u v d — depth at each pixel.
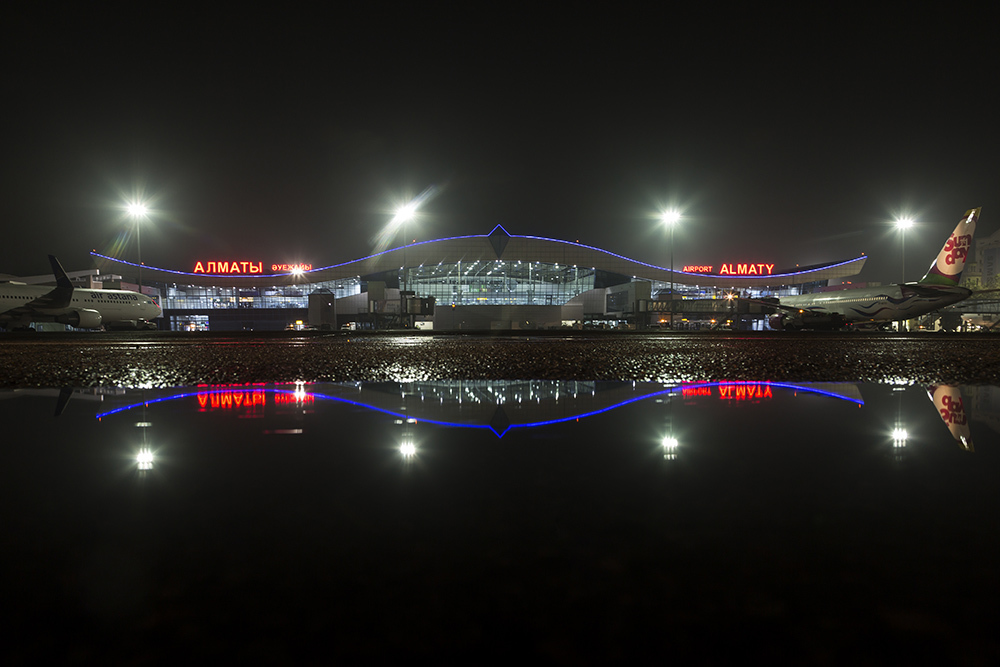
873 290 36.16
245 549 0.98
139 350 12.01
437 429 2.31
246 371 7.02
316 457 1.77
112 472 1.57
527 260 74.38
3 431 2.26
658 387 4.54
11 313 30.31
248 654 0.59
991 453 1.81
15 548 0.98
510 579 0.84
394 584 0.82
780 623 0.69
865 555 0.92
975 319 52.06
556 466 1.65
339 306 69.12
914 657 0.59
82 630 0.66
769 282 77.56
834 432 2.22
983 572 0.85
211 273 71.00
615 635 0.65
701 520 1.13
